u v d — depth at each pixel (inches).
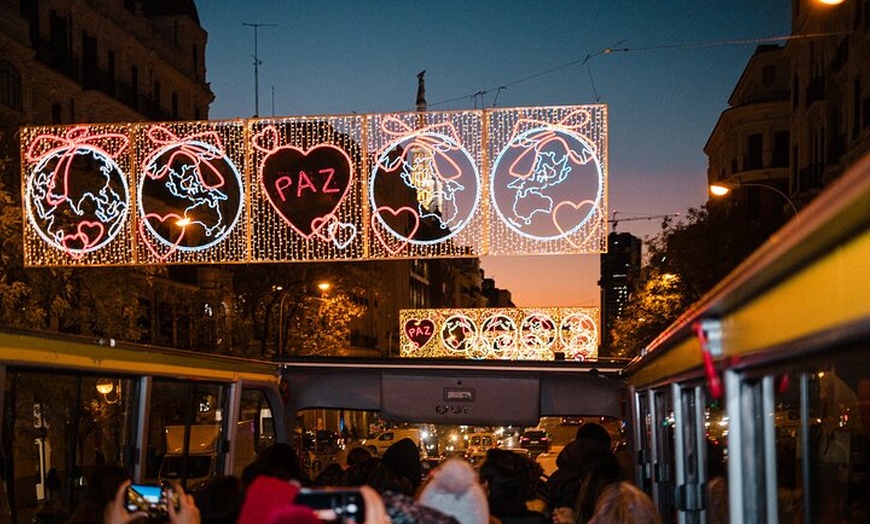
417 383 441.1
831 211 83.0
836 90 1472.7
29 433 264.4
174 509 223.3
